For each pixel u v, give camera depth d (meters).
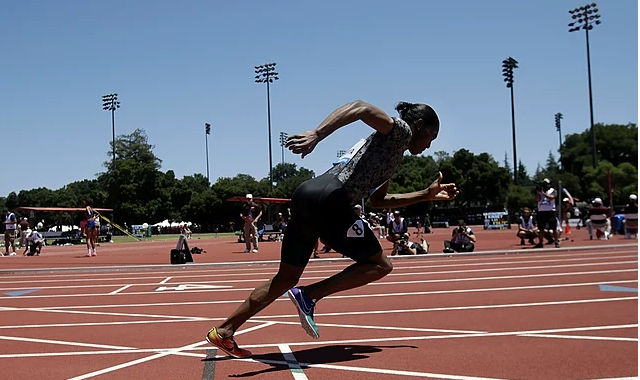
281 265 4.64
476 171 67.56
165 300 8.80
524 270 12.14
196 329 6.33
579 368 4.36
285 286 4.65
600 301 7.71
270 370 4.44
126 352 5.17
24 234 29.22
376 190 4.85
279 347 5.28
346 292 9.15
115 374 4.39
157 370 4.50
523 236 21.20
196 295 9.34
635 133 79.00
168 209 78.88
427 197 5.21
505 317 6.66
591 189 61.16
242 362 4.71
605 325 6.04
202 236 55.88
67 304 8.54
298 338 5.70
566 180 63.41
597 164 70.31
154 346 5.42
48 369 4.58
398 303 7.94
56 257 20.59
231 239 42.28
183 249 15.85
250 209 21.06
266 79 56.56
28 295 9.74
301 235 4.55
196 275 12.88
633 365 4.43
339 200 4.38
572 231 34.56
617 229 27.00
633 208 23.09
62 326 6.59
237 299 8.82
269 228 38.91
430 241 28.06
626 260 14.15
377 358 4.77
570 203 24.78
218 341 4.58
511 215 59.06
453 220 69.19
